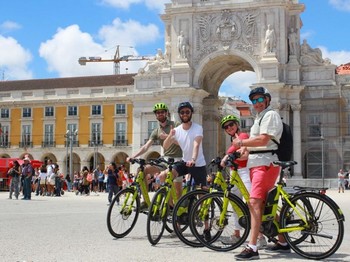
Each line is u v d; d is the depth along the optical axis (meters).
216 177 5.10
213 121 31.48
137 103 30.78
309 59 28.28
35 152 36.19
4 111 37.25
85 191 21.58
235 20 28.30
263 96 4.78
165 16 30.11
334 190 25.94
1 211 10.16
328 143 27.86
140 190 5.99
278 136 4.66
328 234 4.53
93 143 34.91
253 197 4.62
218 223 4.92
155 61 30.86
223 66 30.39
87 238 5.77
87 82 37.06
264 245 5.13
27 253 4.64
